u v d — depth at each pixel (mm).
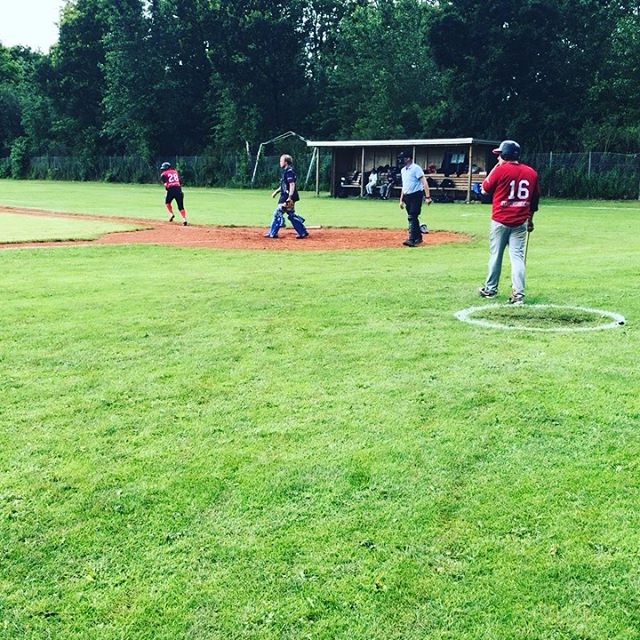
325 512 3617
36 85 68812
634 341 6672
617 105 41719
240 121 58000
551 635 2754
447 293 9242
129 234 17531
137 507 3691
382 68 53125
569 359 6062
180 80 62812
